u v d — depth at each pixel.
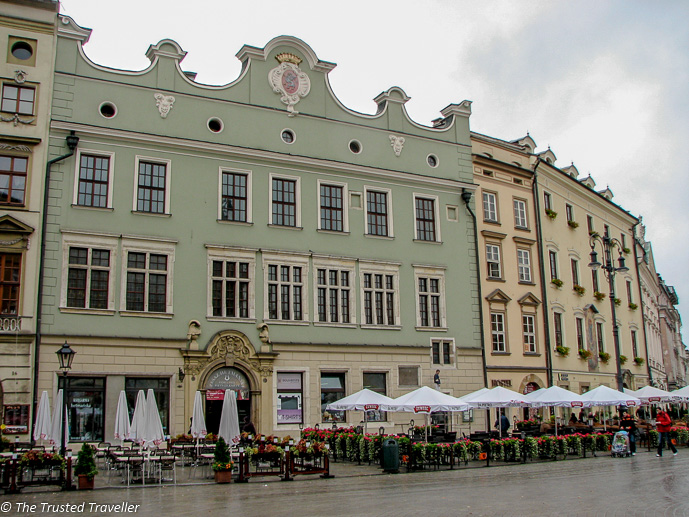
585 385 45.22
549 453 29.11
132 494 18.42
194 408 24.30
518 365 39.81
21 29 28.94
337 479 22.28
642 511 14.62
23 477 21.28
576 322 45.88
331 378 33.28
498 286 39.97
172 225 30.62
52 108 28.97
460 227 38.56
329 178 35.00
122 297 28.98
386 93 37.53
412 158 37.66
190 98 32.03
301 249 33.47
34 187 28.08
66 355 21.39
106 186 29.72
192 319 30.20
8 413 25.97
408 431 32.28
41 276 27.55
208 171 31.95
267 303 32.06
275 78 34.31
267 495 17.98
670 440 31.67
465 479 21.69
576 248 47.78
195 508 15.60
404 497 17.22
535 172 43.97
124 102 30.53
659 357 69.94
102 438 27.61
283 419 31.50
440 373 36.09
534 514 14.29
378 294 35.34
